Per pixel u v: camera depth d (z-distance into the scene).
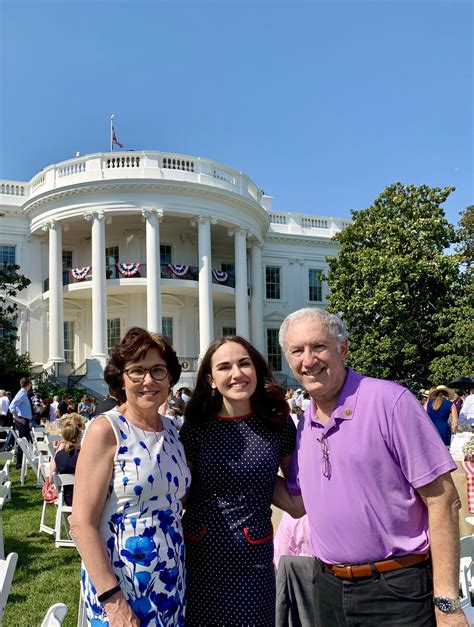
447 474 2.50
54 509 9.93
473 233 31.80
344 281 26.17
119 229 32.62
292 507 3.15
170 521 2.74
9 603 5.69
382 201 27.56
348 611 2.59
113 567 2.61
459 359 22.80
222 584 2.86
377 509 2.56
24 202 31.59
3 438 18.59
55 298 29.50
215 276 32.81
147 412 2.87
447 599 2.37
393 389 2.63
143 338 2.87
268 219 35.03
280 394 3.10
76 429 8.20
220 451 2.97
